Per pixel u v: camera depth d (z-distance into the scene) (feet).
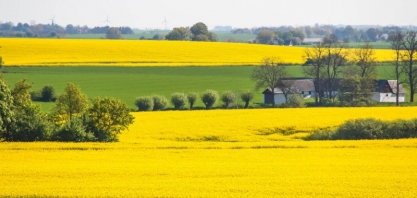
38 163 262.47
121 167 252.21
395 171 243.19
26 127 334.03
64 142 323.98
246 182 222.89
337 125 391.04
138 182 223.10
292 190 211.00
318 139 353.31
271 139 356.79
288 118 419.13
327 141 327.67
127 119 345.72
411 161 266.36
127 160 271.49
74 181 224.94
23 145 308.19
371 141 322.96
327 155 283.18
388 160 269.23
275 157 278.46
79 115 353.31
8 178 229.66
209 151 296.30
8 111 330.95
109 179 228.22
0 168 248.73
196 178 230.27
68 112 382.01
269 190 211.00
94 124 342.03
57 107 382.22
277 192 208.54
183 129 383.45
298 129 382.83
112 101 345.72
